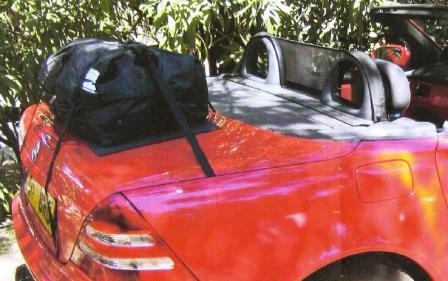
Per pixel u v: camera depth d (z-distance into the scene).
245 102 2.86
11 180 4.39
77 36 4.29
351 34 4.73
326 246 2.17
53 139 2.45
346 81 2.83
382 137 2.38
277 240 2.08
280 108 2.75
